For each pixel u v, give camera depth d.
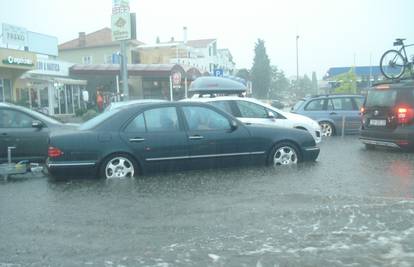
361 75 46.16
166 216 5.43
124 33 16.23
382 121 10.87
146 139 7.80
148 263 4.05
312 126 11.77
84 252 4.36
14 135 9.54
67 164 7.48
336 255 4.12
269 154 8.65
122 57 16.52
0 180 8.19
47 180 8.04
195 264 4.00
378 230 4.76
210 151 8.14
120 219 5.37
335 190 6.59
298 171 8.10
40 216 5.61
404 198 6.07
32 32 34.91
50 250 4.43
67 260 4.17
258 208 5.67
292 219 5.19
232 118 8.45
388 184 6.96
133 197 6.38
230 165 8.38
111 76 36.16
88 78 37.34
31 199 6.52
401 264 3.93
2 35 27.45
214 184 7.07
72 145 7.52
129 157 7.75
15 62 25.77
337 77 44.94
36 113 10.08
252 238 4.61
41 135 9.72
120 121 7.83
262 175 7.74
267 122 11.20
